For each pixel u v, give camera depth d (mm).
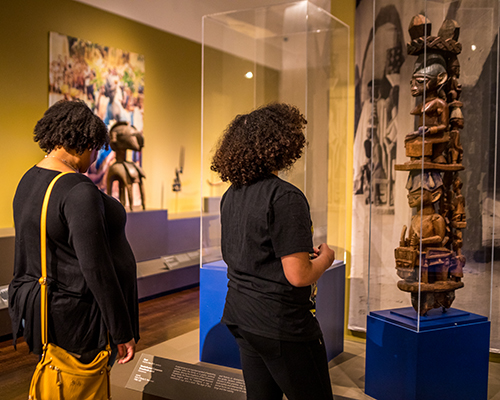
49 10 4621
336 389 2498
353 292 3385
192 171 6703
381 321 2328
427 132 2148
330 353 2912
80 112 1541
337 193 3062
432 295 2182
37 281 1469
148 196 5969
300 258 1334
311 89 2631
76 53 4891
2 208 4324
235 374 2391
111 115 5336
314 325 1439
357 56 3232
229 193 1552
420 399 2162
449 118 2215
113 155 5410
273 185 1419
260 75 2822
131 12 5508
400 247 2242
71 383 1433
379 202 2361
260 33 2799
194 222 5750
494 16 2461
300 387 1387
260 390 1484
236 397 2295
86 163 1627
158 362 2576
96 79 5129
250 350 1473
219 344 2791
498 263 2945
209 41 2938
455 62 2203
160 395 2428
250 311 1401
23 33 4406
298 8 2625
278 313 1374
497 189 2818
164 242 5270
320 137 2770
